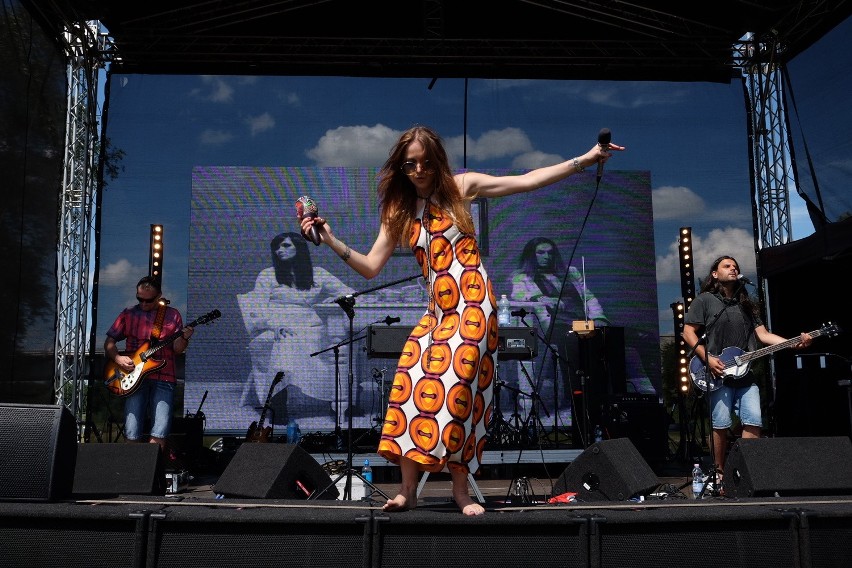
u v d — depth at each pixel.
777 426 7.31
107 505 2.79
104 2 7.42
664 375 8.53
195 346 8.41
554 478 7.50
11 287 6.33
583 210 8.73
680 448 8.09
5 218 6.24
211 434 8.30
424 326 2.94
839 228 7.02
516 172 8.71
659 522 2.66
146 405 6.25
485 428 2.90
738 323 5.06
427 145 2.88
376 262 2.98
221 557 2.63
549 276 8.65
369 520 2.63
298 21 8.06
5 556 2.63
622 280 8.65
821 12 7.33
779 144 8.45
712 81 8.77
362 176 8.70
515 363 8.53
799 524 2.70
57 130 7.20
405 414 2.81
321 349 8.51
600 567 2.63
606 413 7.58
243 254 8.54
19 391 6.39
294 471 3.88
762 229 8.45
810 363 7.17
